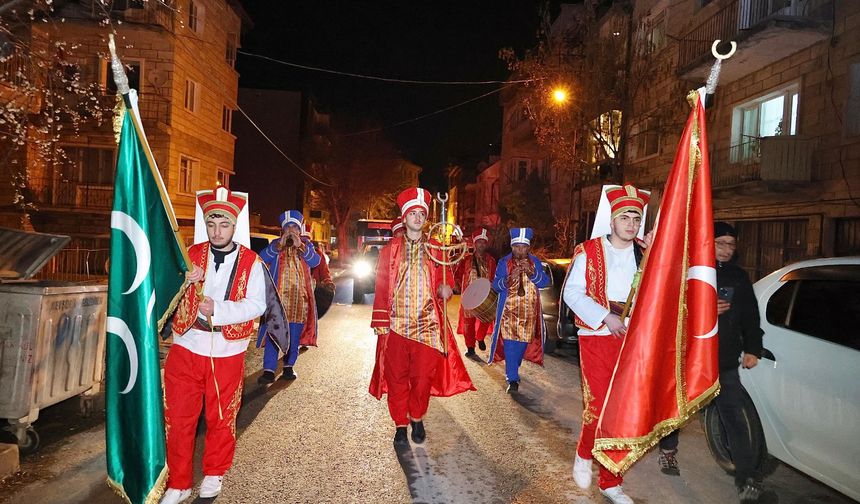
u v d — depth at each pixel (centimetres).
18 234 646
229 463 451
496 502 464
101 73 2039
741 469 465
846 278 454
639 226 438
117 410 363
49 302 542
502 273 814
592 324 418
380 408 713
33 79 1090
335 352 1062
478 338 1105
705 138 363
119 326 365
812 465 441
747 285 471
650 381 357
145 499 355
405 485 491
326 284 973
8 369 524
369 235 2741
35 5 897
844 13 1280
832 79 1312
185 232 2278
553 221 3259
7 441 550
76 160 2111
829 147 1313
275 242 847
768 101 1559
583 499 471
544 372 946
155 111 2136
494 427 652
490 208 5519
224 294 440
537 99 2038
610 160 2008
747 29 1374
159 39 2123
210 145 2534
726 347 465
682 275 363
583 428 445
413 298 568
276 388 800
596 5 2420
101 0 984
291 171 4053
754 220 1589
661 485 506
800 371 452
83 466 509
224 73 2681
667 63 2020
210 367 431
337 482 494
